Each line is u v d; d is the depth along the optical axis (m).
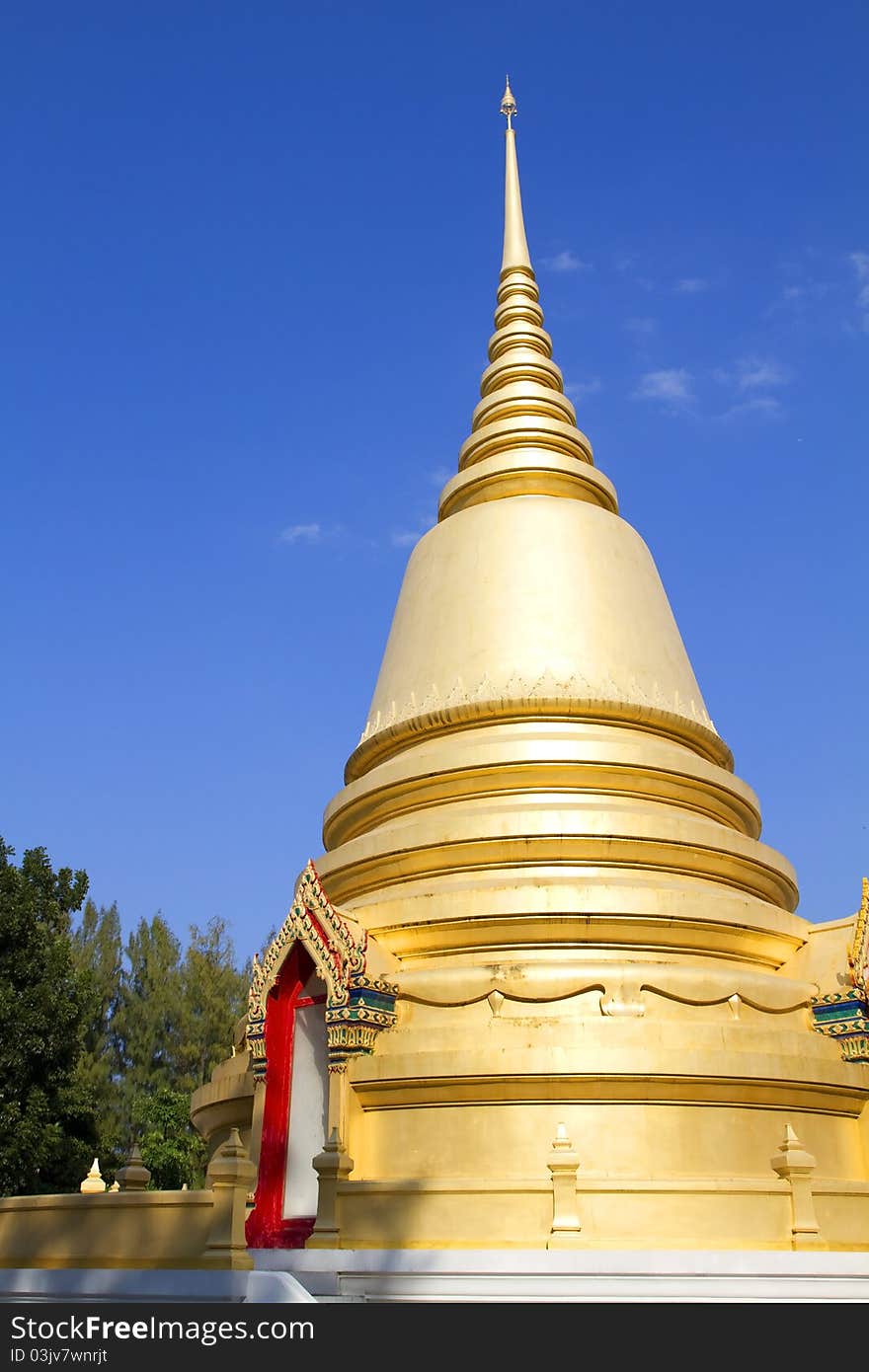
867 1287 13.97
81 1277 13.00
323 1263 14.38
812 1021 18.95
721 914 19.52
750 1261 13.61
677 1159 16.30
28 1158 30.19
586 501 26.92
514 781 21.42
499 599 24.20
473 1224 15.43
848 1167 17.88
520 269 31.50
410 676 24.59
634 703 22.67
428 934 19.28
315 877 19.12
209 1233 13.24
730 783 23.19
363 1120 17.42
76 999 33.00
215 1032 58.12
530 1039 16.95
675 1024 17.14
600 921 18.78
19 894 32.94
